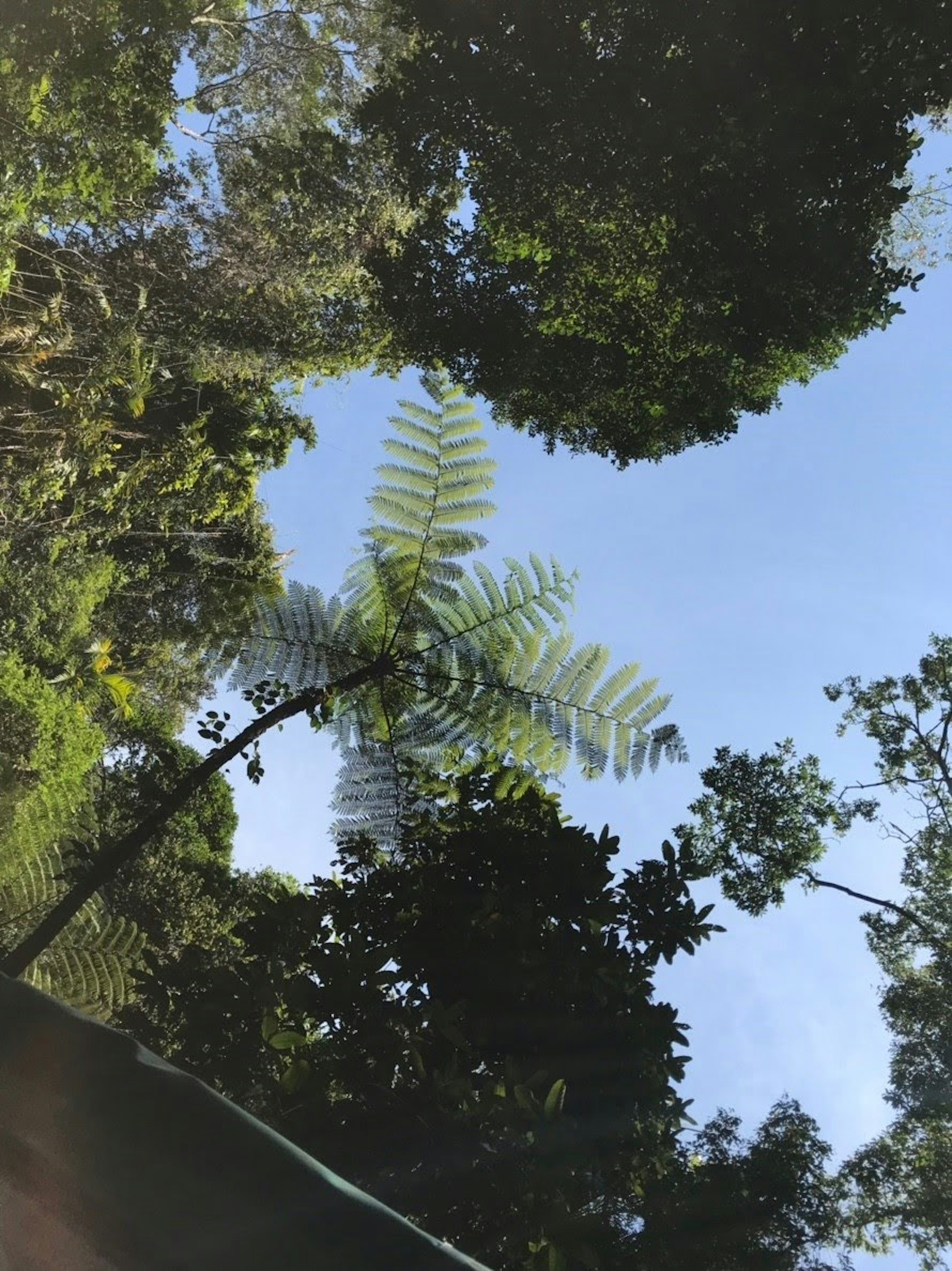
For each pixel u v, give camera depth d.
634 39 6.97
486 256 9.91
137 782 5.34
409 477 5.04
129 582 11.84
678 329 8.88
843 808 10.95
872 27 6.39
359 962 3.53
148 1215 1.01
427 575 5.02
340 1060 3.42
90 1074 1.12
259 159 11.22
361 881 4.33
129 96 6.13
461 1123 3.24
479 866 4.27
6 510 7.35
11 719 6.35
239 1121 1.14
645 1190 3.86
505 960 3.88
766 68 6.60
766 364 8.98
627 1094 3.78
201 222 10.66
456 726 4.94
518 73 7.53
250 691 4.86
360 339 11.76
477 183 8.34
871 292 7.21
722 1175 5.05
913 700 11.45
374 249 10.71
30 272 8.42
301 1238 1.04
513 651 4.94
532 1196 3.06
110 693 9.16
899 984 10.90
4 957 4.43
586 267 8.55
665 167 7.16
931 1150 9.55
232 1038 3.52
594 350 10.13
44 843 6.39
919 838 11.15
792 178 6.86
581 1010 3.91
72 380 7.54
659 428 10.36
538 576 5.06
